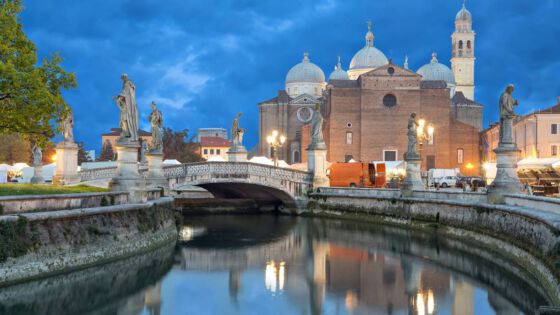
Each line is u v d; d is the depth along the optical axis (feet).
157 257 111.04
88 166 242.17
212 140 613.11
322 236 148.36
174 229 129.49
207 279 93.45
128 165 111.75
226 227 170.30
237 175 200.75
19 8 108.99
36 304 74.59
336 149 413.59
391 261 110.32
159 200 126.31
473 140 422.82
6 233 73.46
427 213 151.53
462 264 104.99
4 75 97.96
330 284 90.94
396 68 413.39
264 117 460.14
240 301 79.97
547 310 60.80
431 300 80.74
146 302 78.23
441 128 413.18
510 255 100.07
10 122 104.73
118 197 104.27
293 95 522.06
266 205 227.20
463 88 560.20
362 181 238.27
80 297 78.59
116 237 96.78
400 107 412.16
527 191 134.72
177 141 456.86
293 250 124.57
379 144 411.34
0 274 71.77
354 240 140.15
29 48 108.47
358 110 414.82
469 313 74.13
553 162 187.21
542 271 81.20
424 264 106.42
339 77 522.88
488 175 212.84
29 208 79.30
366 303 79.56
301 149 422.82
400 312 74.95
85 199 92.02
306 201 210.38
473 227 122.93
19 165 252.62
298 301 80.33
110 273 92.89
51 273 79.36
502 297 81.51
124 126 111.55
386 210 175.11
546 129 306.76
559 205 85.66
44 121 106.73
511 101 115.03
